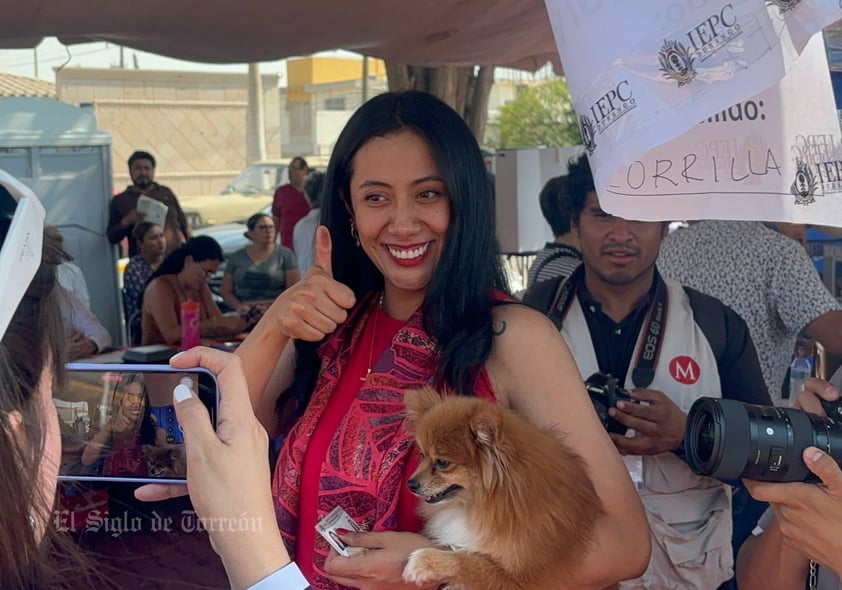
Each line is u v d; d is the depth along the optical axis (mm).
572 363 1754
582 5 1405
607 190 1488
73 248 7371
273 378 2061
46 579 1037
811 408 1687
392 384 1808
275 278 7215
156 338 5453
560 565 1581
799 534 1501
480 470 1597
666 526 2393
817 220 1609
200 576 2033
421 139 1764
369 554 1630
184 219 8234
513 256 6254
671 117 1346
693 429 1620
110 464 1502
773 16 1327
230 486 1093
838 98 1744
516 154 6469
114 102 18234
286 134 20891
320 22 4000
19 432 1004
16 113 6984
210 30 4047
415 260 1814
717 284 2887
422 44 4824
